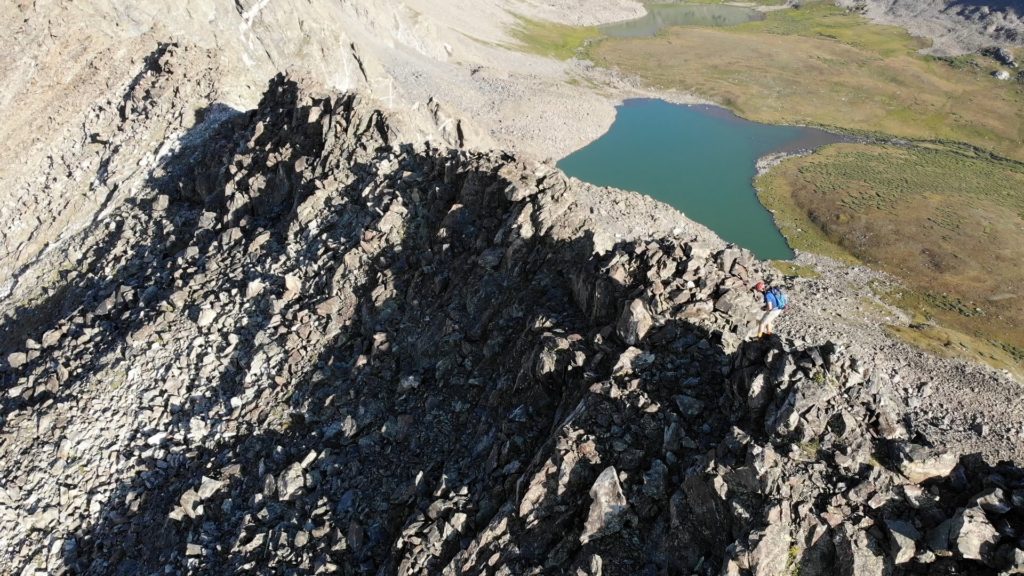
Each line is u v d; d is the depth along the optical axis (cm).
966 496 1841
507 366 3136
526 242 3578
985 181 12638
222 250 4931
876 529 1806
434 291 3775
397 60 15125
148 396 4022
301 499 3092
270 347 3925
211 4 9975
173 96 7194
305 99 5497
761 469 1905
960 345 7262
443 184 4219
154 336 4325
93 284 5659
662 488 2128
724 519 1953
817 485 1898
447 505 2595
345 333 3872
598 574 2050
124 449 3812
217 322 4281
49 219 6831
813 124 15888
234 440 3612
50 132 7456
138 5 8788
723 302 2609
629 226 7238
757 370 2158
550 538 2244
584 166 13212
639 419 2322
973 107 16988
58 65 7888
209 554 3061
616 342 2691
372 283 4025
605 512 2145
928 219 10838
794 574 1803
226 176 5691
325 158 4906
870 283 9162
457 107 14225
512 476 2552
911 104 17200
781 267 9606
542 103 15350
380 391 3488
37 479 3800
